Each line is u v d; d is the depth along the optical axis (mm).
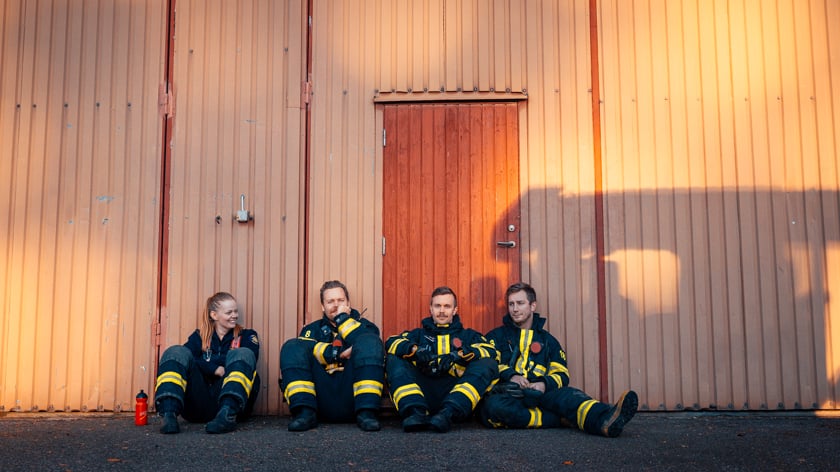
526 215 4914
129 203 4910
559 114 4977
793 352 4773
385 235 4926
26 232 4875
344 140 4980
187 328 4828
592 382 4789
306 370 4316
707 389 4762
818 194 4867
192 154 4949
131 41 5004
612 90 4980
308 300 4871
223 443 3826
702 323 4805
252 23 5031
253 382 4504
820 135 4906
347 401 4336
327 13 5031
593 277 4859
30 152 4934
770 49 4973
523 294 4539
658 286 4844
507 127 4984
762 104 4938
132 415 4750
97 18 5004
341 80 5004
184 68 5000
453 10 5039
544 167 4945
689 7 5008
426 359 4285
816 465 3408
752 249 4840
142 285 4855
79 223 4891
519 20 5020
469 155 4969
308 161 4961
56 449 3686
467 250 4910
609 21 5008
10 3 5004
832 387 4738
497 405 4203
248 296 4867
